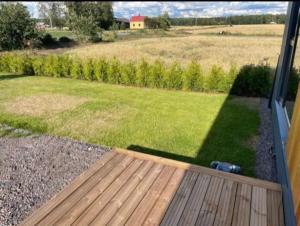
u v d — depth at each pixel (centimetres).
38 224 200
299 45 360
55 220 204
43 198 275
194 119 497
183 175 261
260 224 202
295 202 183
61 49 1287
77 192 235
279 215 211
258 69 657
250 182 249
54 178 310
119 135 427
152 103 594
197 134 431
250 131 444
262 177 313
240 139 414
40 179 308
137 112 532
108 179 254
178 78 718
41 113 521
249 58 1037
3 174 317
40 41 1173
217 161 328
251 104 591
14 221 242
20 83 779
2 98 616
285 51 430
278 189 240
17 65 918
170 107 566
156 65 747
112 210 215
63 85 763
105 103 589
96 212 213
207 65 920
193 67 704
